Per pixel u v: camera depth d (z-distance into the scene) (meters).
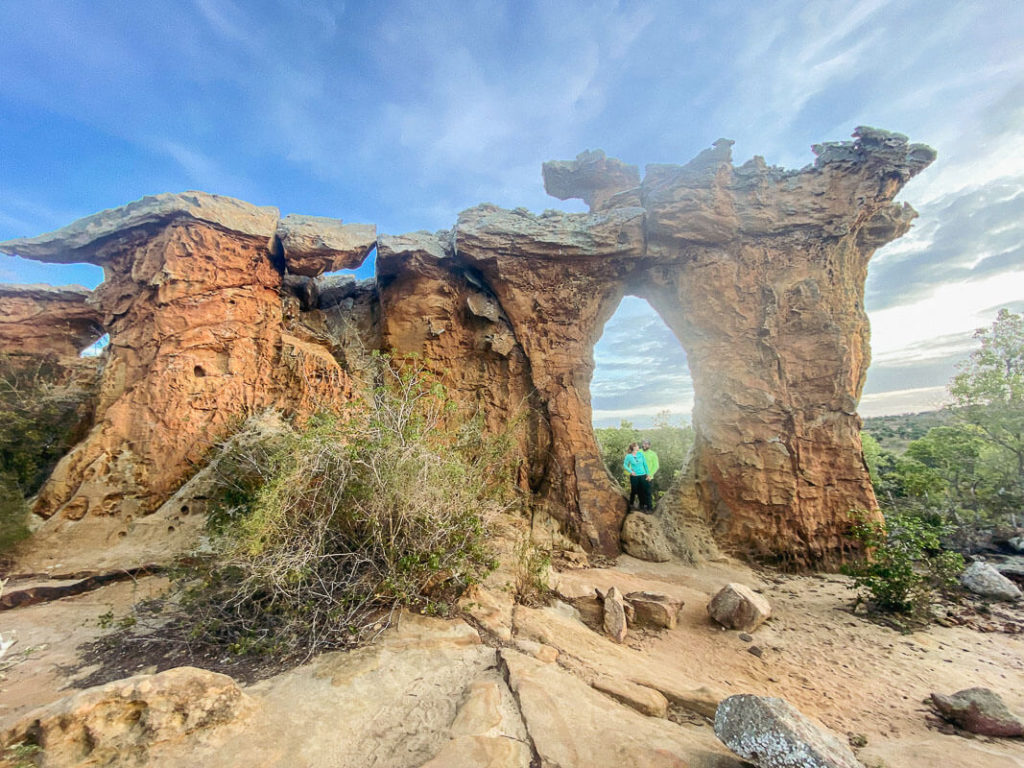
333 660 4.62
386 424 6.30
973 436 15.52
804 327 11.61
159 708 3.35
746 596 7.64
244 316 10.00
